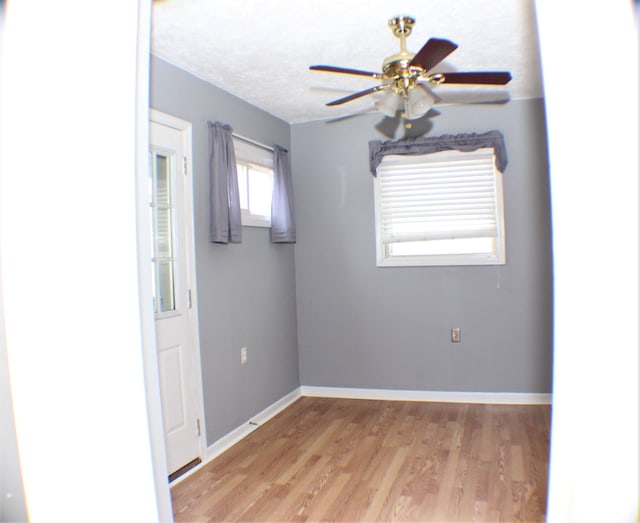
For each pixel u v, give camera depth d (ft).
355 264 14.93
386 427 12.37
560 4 3.86
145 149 4.98
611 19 3.77
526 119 13.56
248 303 12.76
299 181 15.31
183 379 10.33
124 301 4.78
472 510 8.23
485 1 8.01
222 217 11.09
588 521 3.78
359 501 8.70
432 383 14.49
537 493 8.70
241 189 12.76
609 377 3.74
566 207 3.85
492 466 9.85
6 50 4.94
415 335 14.57
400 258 14.62
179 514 8.46
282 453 10.96
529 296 13.76
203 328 10.94
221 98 11.85
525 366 13.87
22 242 4.91
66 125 4.85
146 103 4.99
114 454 4.84
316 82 11.60
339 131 14.89
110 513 4.88
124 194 4.78
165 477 5.07
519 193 13.70
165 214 10.12
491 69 11.16
